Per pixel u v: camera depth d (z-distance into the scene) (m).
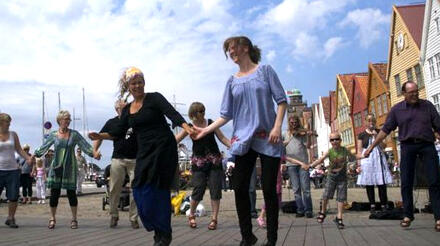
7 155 8.44
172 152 5.07
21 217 10.88
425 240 5.80
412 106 7.01
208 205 14.26
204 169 7.82
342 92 62.44
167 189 4.98
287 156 9.94
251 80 4.93
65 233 7.34
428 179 6.82
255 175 9.91
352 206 11.22
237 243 5.96
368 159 9.65
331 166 7.95
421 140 6.88
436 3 32.88
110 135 5.45
